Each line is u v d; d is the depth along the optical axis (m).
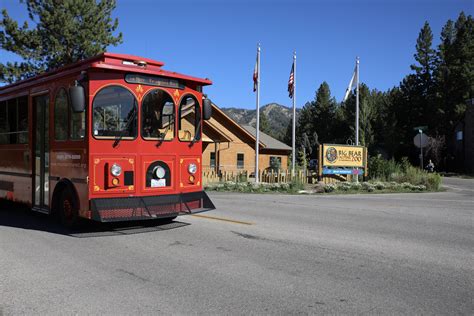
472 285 5.84
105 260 7.03
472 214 13.00
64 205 9.51
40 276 6.16
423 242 8.66
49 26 27.91
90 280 5.98
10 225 10.20
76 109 8.20
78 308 4.95
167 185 9.47
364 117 67.88
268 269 6.55
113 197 8.76
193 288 5.65
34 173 10.70
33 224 10.35
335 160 26.44
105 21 29.92
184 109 9.89
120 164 8.85
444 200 18.03
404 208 14.55
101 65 8.58
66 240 8.54
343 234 9.45
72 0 28.03
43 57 28.64
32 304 5.07
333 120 83.19
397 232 9.78
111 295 5.38
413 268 6.67
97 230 9.61
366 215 12.66
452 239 9.00
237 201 16.64
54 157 9.79
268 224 10.67
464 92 65.62
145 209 9.02
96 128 8.62
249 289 5.62
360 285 5.81
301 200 17.39
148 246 8.05
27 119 10.88
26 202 10.98
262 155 40.62
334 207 14.69
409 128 72.31
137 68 9.11
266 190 22.75
